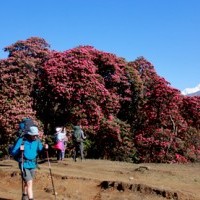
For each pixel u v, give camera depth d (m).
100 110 31.44
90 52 34.69
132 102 34.97
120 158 31.75
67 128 30.38
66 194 14.27
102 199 13.87
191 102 33.53
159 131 30.38
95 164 21.00
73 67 30.70
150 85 35.84
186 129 31.52
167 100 31.48
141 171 18.08
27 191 10.98
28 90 30.62
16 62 31.34
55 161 22.53
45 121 31.19
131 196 13.89
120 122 32.44
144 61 38.38
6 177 16.11
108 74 34.91
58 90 30.11
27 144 11.02
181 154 30.27
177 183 16.23
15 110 28.92
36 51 33.09
